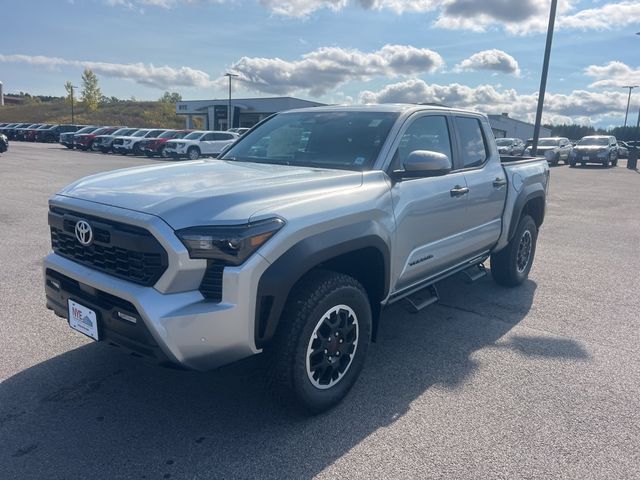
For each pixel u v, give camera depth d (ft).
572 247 27.96
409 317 16.87
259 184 10.54
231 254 9.07
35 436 9.98
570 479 9.15
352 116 14.40
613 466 9.53
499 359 13.87
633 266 24.03
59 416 10.66
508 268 19.47
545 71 53.57
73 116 269.64
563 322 16.67
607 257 25.77
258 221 9.33
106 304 9.85
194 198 9.61
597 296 19.43
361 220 11.14
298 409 10.54
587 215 39.50
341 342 11.03
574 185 65.00
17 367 12.60
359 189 11.57
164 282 9.09
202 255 9.07
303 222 9.90
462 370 13.19
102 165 73.87
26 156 90.27
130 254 9.54
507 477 9.17
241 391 11.82
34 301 16.85
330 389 11.02
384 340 14.99
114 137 108.06
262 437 10.16
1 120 279.08
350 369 11.42
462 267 16.42
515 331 15.85
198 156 98.27
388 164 12.77
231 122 175.22
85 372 12.45
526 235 20.21
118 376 12.31
